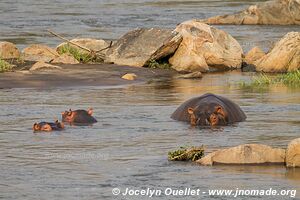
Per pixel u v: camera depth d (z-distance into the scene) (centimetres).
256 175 4578
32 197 4250
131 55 8800
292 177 4541
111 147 5238
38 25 13088
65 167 4781
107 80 7894
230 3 16750
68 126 5891
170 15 14588
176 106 6656
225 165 4794
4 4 16575
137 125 5906
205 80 8200
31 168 4766
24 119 6116
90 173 4659
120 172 4669
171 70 8719
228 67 9006
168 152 5034
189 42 8875
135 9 15675
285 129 5734
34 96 7094
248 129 5744
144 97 7112
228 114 5988
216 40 9025
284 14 13462
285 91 7450
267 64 8838
